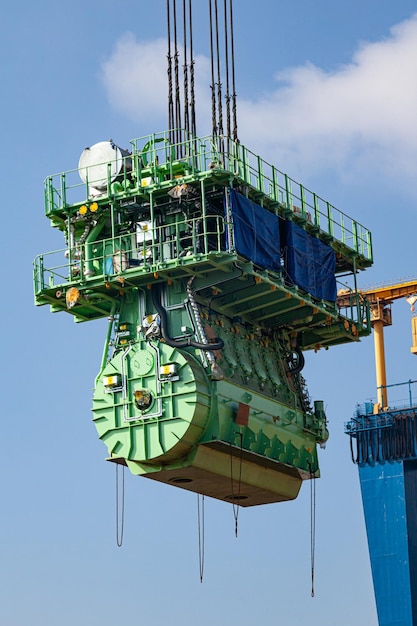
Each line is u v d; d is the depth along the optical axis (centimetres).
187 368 6128
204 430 6175
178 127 6781
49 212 6506
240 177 6266
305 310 6688
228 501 6806
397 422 7956
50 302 6481
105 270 6372
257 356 6606
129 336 6341
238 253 6156
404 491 7869
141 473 6262
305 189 6750
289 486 6738
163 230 6372
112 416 6225
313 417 6838
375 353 9362
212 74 6912
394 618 7769
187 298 6253
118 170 6438
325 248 6794
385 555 7844
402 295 9319
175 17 6888
